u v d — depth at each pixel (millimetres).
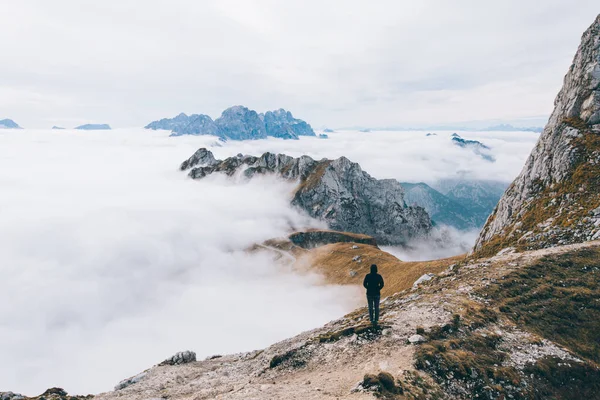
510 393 22656
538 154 86438
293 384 23531
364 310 45531
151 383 37750
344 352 26719
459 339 26562
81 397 34844
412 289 47562
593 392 24766
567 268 39250
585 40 87750
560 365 25828
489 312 31297
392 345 25797
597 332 30344
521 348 27219
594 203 58344
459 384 22266
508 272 39125
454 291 36062
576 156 71625
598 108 76312
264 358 36344
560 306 32969
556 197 68500
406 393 19828
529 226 68125
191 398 27328
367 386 19938
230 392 24594
